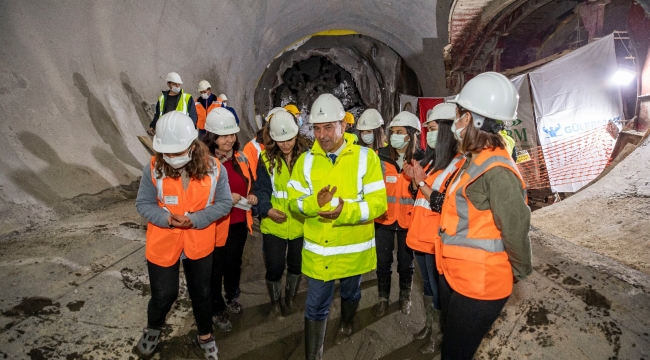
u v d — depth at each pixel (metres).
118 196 5.34
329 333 3.27
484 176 1.76
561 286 3.02
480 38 10.34
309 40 12.70
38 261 3.27
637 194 4.81
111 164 5.80
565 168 7.87
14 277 3.01
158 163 2.21
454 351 1.95
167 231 2.29
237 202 2.88
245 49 10.93
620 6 9.06
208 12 8.82
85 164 5.38
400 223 3.30
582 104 7.62
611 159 7.16
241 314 3.47
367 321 3.43
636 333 2.42
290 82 13.68
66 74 5.96
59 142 5.23
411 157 3.26
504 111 1.77
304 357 2.95
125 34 7.18
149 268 2.36
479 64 11.07
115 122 6.51
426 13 10.29
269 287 3.45
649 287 2.82
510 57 11.70
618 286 2.87
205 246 2.39
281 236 3.25
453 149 2.59
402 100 11.75
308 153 2.62
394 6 10.67
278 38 11.85
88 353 2.57
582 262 3.30
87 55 6.44
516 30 11.10
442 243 1.99
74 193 4.85
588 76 7.50
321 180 2.52
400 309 3.59
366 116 3.70
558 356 2.47
